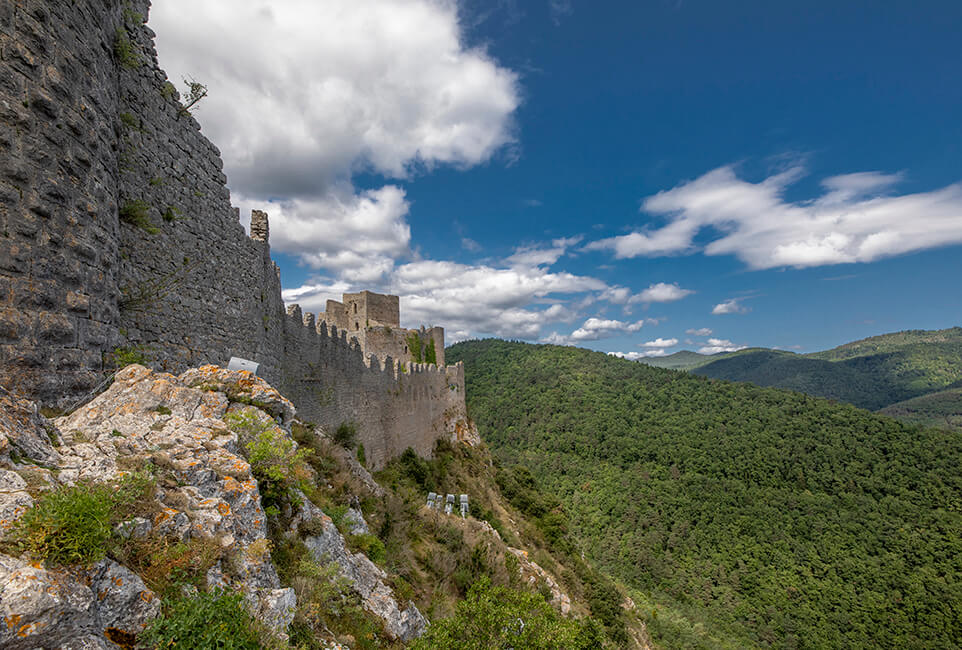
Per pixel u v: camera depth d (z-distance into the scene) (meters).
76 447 5.09
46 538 3.43
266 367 15.10
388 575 10.05
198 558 4.64
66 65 6.35
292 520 7.50
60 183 6.13
